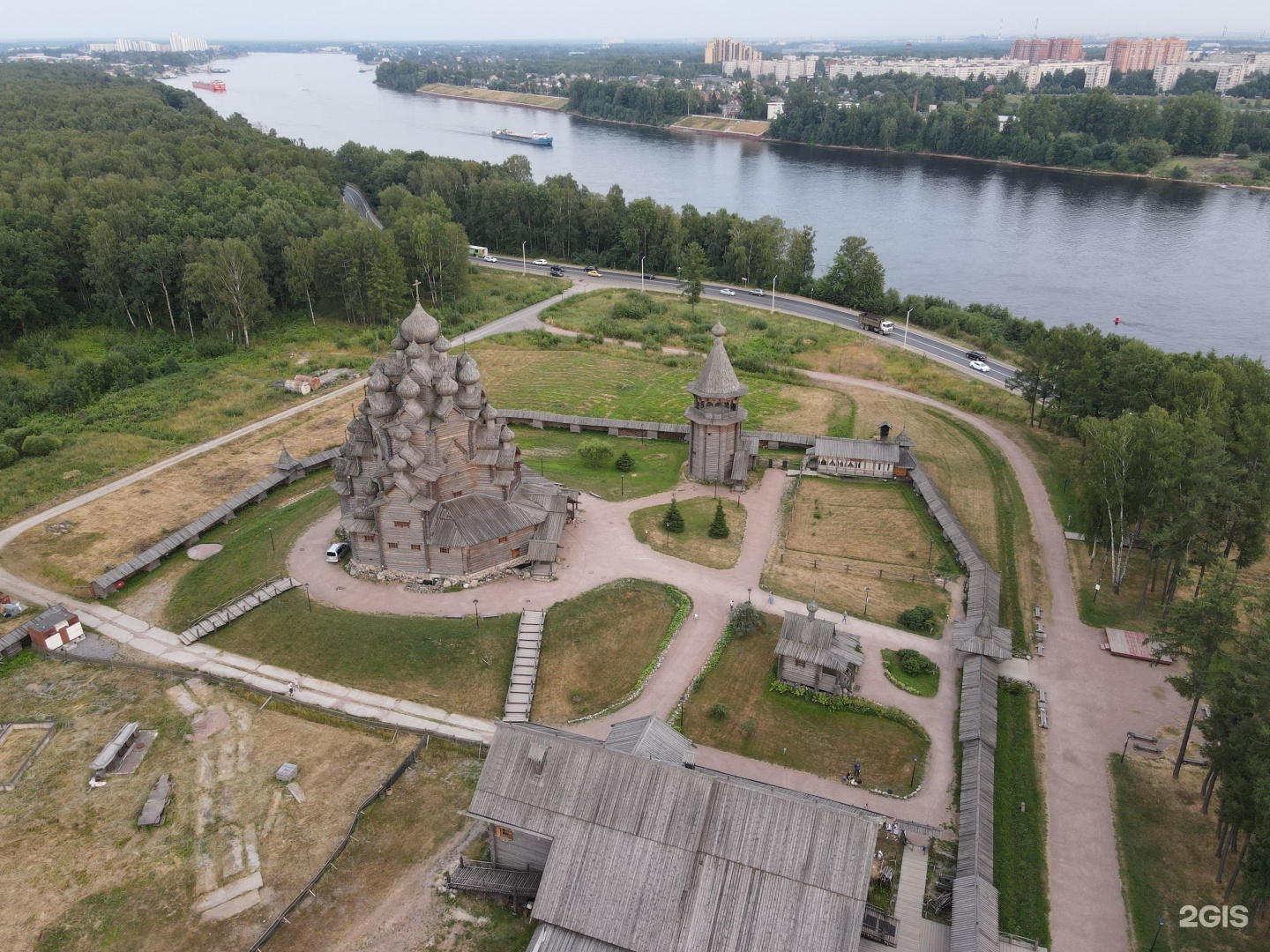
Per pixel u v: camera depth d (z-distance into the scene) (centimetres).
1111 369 11262
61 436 11975
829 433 12225
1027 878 5459
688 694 6988
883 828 5725
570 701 6962
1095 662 7469
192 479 10838
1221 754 5206
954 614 8075
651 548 8875
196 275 15162
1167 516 7888
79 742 6519
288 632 7650
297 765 6281
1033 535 9506
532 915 4769
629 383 14175
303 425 12512
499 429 8412
